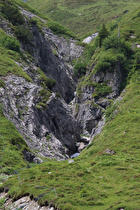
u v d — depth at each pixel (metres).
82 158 34.62
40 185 17.22
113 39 106.38
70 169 20.92
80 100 104.38
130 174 19.64
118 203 13.39
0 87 53.09
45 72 101.12
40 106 62.31
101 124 70.12
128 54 102.25
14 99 56.31
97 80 98.00
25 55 86.38
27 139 46.94
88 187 16.73
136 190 15.48
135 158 26.12
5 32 85.25
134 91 68.81
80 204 14.24
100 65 97.69
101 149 40.66
